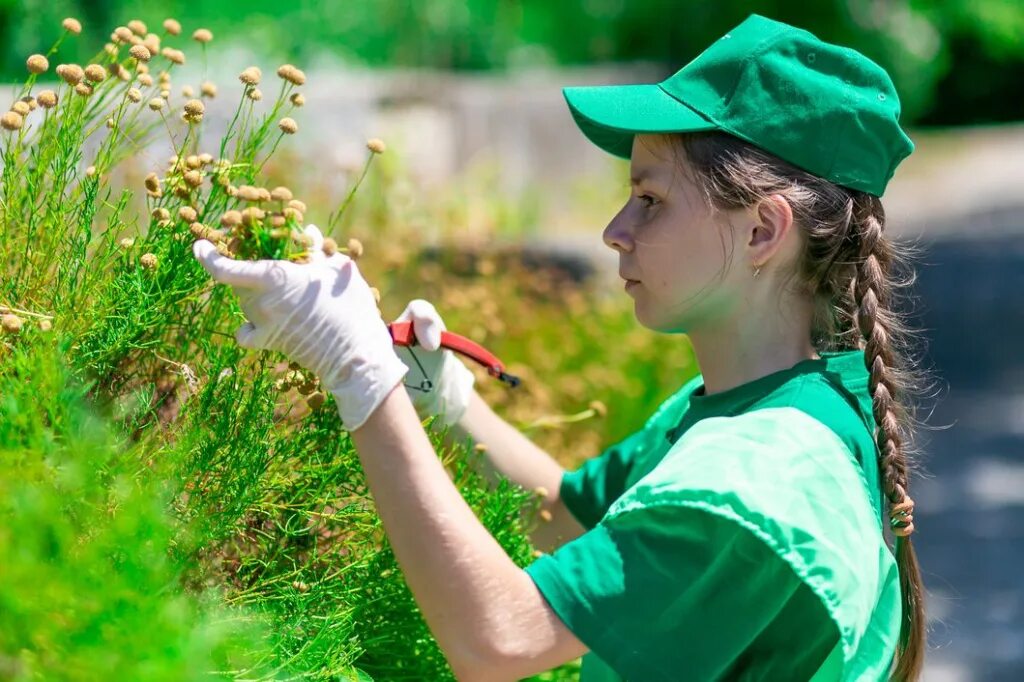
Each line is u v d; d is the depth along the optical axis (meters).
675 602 1.41
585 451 3.16
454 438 1.92
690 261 1.57
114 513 1.32
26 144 1.62
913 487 5.73
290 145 3.95
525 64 12.21
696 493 1.39
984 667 4.00
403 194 3.97
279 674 1.41
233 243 1.43
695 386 1.92
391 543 1.39
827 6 14.57
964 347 8.19
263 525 1.58
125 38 1.64
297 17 9.91
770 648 1.48
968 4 18.22
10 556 1.08
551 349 3.76
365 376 1.38
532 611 1.39
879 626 1.55
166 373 1.62
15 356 1.45
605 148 1.81
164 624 1.13
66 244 1.60
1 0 6.92
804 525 1.39
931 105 18.73
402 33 10.90
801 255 1.58
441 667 1.66
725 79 1.57
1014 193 13.55
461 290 3.62
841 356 1.61
